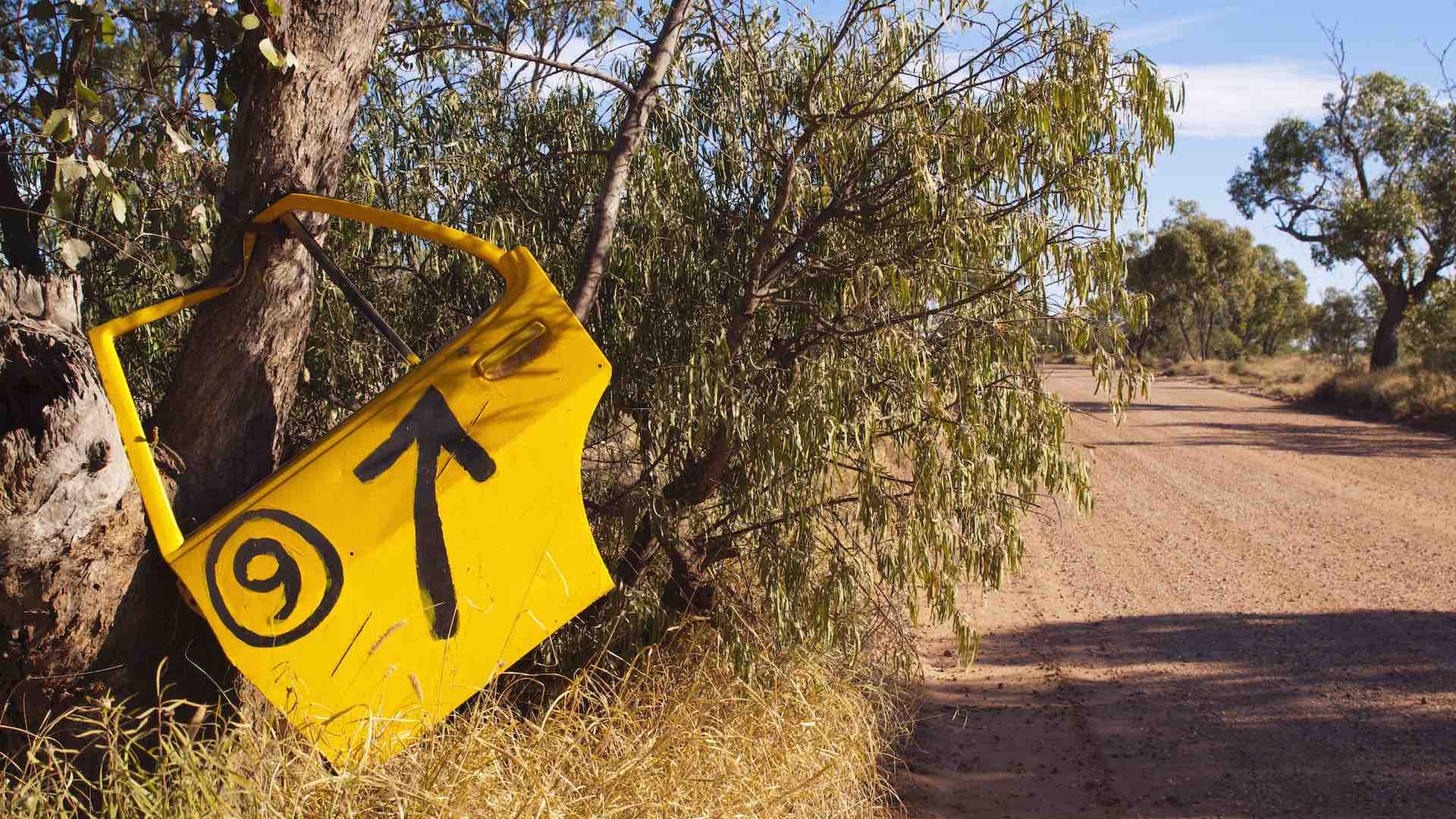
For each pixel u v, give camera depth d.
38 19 3.89
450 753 2.98
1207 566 9.98
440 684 2.86
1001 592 9.28
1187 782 5.10
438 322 5.18
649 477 5.16
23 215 4.43
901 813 4.68
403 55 5.18
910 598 4.89
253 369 3.28
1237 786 5.03
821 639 4.92
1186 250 49.44
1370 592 8.70
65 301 2.85
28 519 2.53
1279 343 60.47
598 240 4.32
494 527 2.92
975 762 5.41
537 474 2.96
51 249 4.90
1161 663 7.11
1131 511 12.93
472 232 5.01
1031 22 4.51
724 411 4.59
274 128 3.27
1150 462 16.98
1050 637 7.86
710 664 4.74
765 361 5.02
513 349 3.02
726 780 3.52
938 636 7.94
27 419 2.62
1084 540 11.40
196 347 3.27
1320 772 5.15
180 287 4.00
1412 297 30.20
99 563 2.77
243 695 3.24
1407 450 17.34
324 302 4.85
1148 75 4.41
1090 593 9.17
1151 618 8.27
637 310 5.19
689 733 3.65
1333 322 38.47
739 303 5.07
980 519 4.84
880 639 6.16
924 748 5.61
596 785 3.14
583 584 3.00
